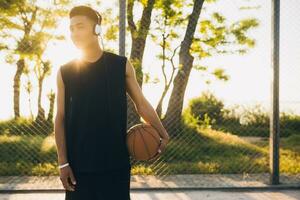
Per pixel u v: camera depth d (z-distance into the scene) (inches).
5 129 528.7
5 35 702.5
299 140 564.4
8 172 325.7
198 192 266.5
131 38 519.8
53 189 263.6
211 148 442.3
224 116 725.3
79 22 101.9
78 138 103.2
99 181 103.3
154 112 107.6
